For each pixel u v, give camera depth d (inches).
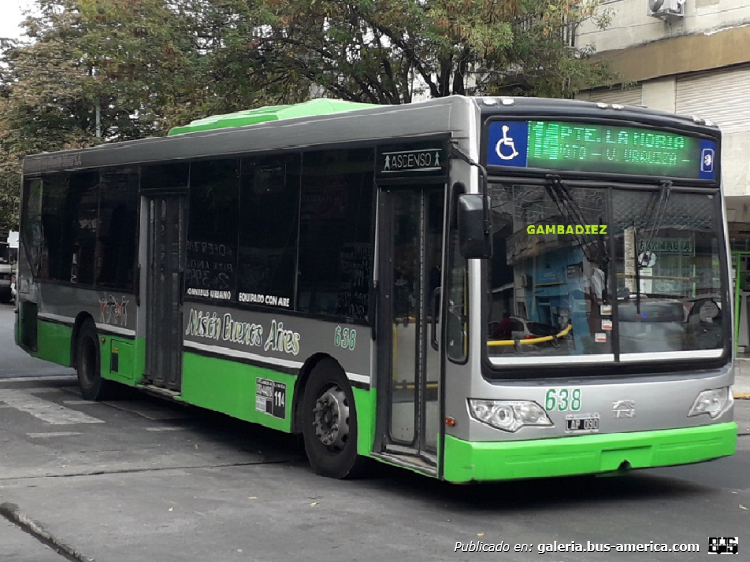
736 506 299.3
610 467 282.5
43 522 272.2
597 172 289.4
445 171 283.6
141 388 456.1
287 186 356.8
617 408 283.9
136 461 362.6
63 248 540.7
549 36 708.0
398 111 305.6
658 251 298.0
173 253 438.0
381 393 309.7
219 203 398.6
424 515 283.1
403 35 713.0
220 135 400.8
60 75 1264.8
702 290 306.7
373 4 673.0
